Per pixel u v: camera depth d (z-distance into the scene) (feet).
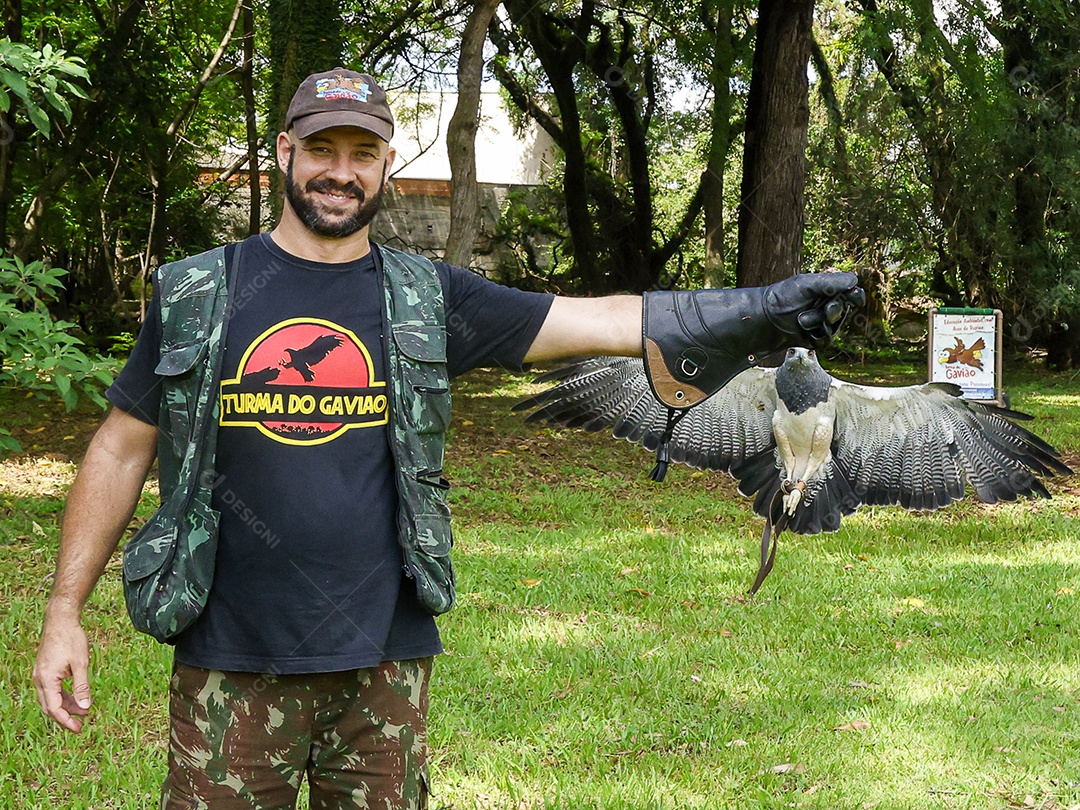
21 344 17.33
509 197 87.35
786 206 46.34
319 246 7.83
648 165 86.33
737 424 11.91
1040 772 13.83
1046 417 48.65
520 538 25.61
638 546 25.21
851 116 67.51
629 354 7.98
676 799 12.85
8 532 23.80
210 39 62.23
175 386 7.58
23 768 13.19
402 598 7.91
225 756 7.72
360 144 7.66
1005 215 66.13
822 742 14.57
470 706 15.48
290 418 7.59
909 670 17.40
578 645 18.15
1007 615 20.27
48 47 17.04
